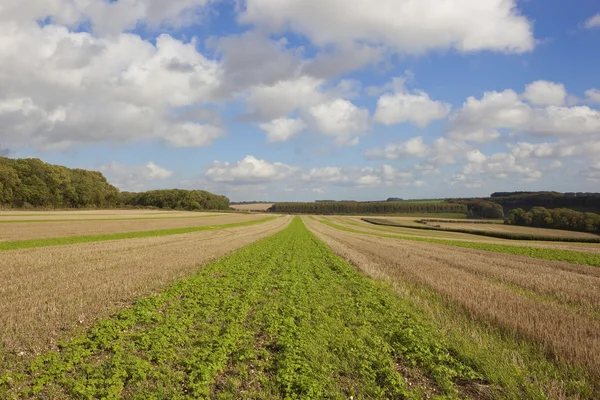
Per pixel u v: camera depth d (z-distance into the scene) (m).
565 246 49.16
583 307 13.78
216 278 18.92
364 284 17.86
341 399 6.86
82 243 32.94
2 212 74.94
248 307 13.13
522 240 64.50
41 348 9.18
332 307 13.58
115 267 20.77
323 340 9.80
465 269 23.23
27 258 22.72
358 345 9.46
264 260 26.38
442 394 7.33
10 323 10.49
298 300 14.46
